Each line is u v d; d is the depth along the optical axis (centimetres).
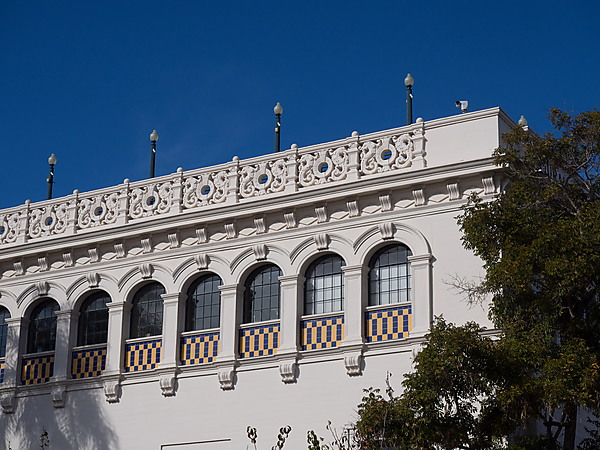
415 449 2375
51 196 3903
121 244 3434
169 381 3231
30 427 3441
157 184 3447
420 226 3017
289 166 3241
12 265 3644
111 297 3428
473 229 2561
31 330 3597
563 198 2603
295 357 3069
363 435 2417
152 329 3369
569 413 2455
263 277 3244
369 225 3084
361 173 3150
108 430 3303
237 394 3136
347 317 3034
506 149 2708
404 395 2434
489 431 2414
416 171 3019
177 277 3334
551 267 2372
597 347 2442
